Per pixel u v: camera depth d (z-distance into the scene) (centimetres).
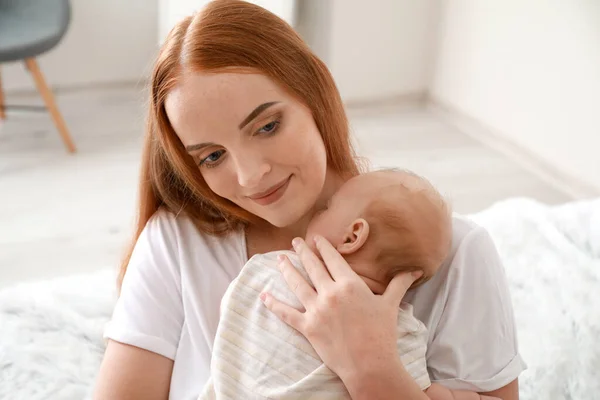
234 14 82
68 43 309
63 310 137
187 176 93
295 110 85
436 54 321
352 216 91
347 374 81
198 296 96
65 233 226
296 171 86
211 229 100
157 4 317
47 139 281
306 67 88
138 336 94
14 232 224
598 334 136
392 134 303
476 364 93
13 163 262
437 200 92
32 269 208
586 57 238
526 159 278
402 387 80
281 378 84
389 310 84
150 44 324
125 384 93
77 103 315
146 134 98
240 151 82
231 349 87
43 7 254
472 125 306
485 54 289
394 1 306
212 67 79
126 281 99
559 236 161
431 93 331
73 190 249
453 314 93
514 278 153
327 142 95
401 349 86
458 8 301
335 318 82
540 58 260
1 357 126
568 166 257
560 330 138
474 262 95
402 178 93
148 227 103
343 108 97
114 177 258
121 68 324
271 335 86
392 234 89
